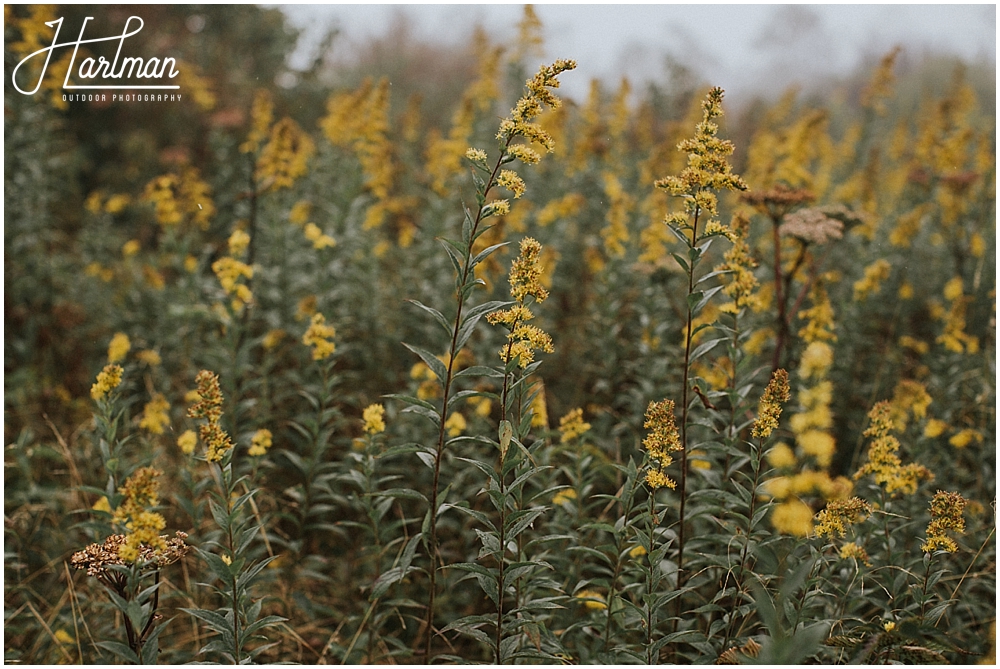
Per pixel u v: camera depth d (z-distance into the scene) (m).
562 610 2.70
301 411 4.00
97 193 6.45
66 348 4.92
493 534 2.12
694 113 7.05
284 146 4.79
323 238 4.00
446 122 10.71
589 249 4.58
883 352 4.48
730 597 2.56
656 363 3.75
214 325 4.59
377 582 2.22
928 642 2.10
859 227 5.00
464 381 3.73
